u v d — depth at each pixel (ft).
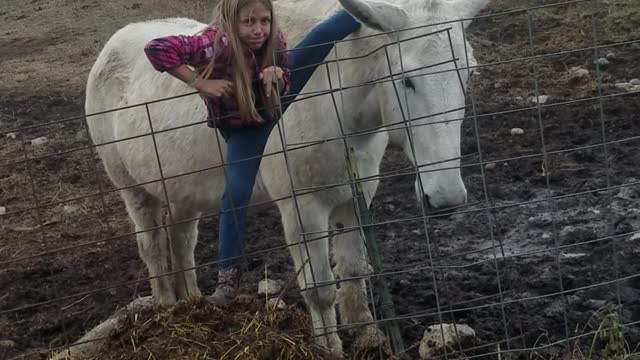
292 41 14.99
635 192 21.79
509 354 13.91
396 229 21.33
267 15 13.14
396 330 14.03
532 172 23.67
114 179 19.27
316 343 13.00
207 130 16.05
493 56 33.96
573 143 25.21
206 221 23.70
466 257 19.36
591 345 14.07
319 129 14.43
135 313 13.37
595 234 19.47
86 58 43.75
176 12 48.75
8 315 18.86
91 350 13.71
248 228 22.47
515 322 15.85
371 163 15.42
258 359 11.73
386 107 13.94
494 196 22.56
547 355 14.42
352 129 14.65
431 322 16.51
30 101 36.94
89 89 19.19
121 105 18.07
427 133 13.09
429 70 12.96
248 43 13.25
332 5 14.93
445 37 13.05
